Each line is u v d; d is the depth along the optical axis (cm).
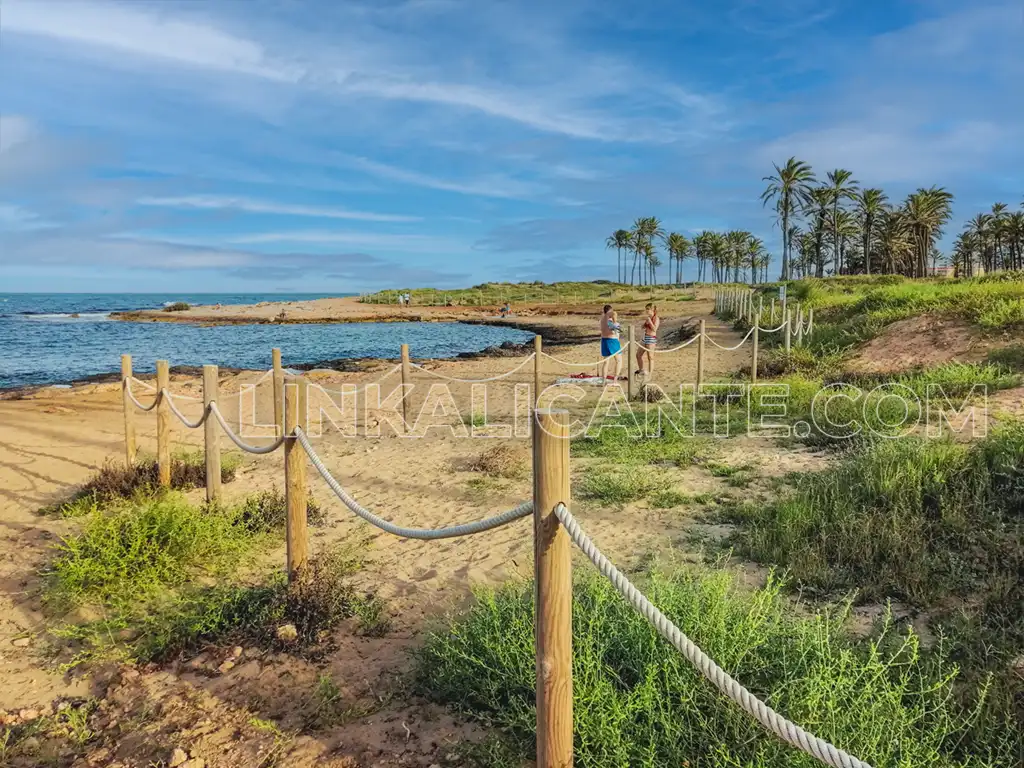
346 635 438
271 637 429
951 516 516
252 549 588
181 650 424
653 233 11688
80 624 468
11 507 736
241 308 6731
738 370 1591
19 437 1082
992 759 281
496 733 330
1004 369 1116
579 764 286
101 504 712
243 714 360
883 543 499
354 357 2697
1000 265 9150
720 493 691
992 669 339
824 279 3947
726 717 288
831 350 1592
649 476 760
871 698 295
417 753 321
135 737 347
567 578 255
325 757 322
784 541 528
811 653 335
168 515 561
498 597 433
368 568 555
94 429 1154
